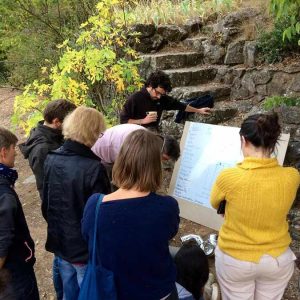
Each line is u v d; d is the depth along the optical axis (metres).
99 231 1.65
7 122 7.53
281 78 4.70
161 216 1.66
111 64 4.83
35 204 4.70
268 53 5.02
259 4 5.75
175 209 1.72
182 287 2.21
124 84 4.99
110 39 5.06
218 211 2.31
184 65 5.78
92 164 2.17
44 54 7.52
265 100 4.46
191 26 6.36
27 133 4.41
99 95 5.07
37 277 3.40
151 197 1.68
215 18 6.44
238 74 5.17
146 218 1.63
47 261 3.61
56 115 2.69
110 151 3.01
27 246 2.15
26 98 4.62
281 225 2.17
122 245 1.63
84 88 4.56
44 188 2.32
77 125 2.21
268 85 4.81
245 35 5.45
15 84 9.27
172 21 6.54
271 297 2.28
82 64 4.61
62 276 2.41
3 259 1.90
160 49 6.23
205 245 3.35
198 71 5.44
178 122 4.69
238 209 2.12
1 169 2.04
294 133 3.95
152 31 6.16
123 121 3.82
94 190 2.14
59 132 2.74
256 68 4.98
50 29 7.59
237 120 4.66
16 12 7.86
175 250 2.77
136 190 1.69
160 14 6.48
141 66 5.78
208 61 5.84
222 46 5.65
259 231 2.14
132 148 1.67
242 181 2.08
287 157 3.74
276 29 4.92
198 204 3.81
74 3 7.35
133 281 1.67
